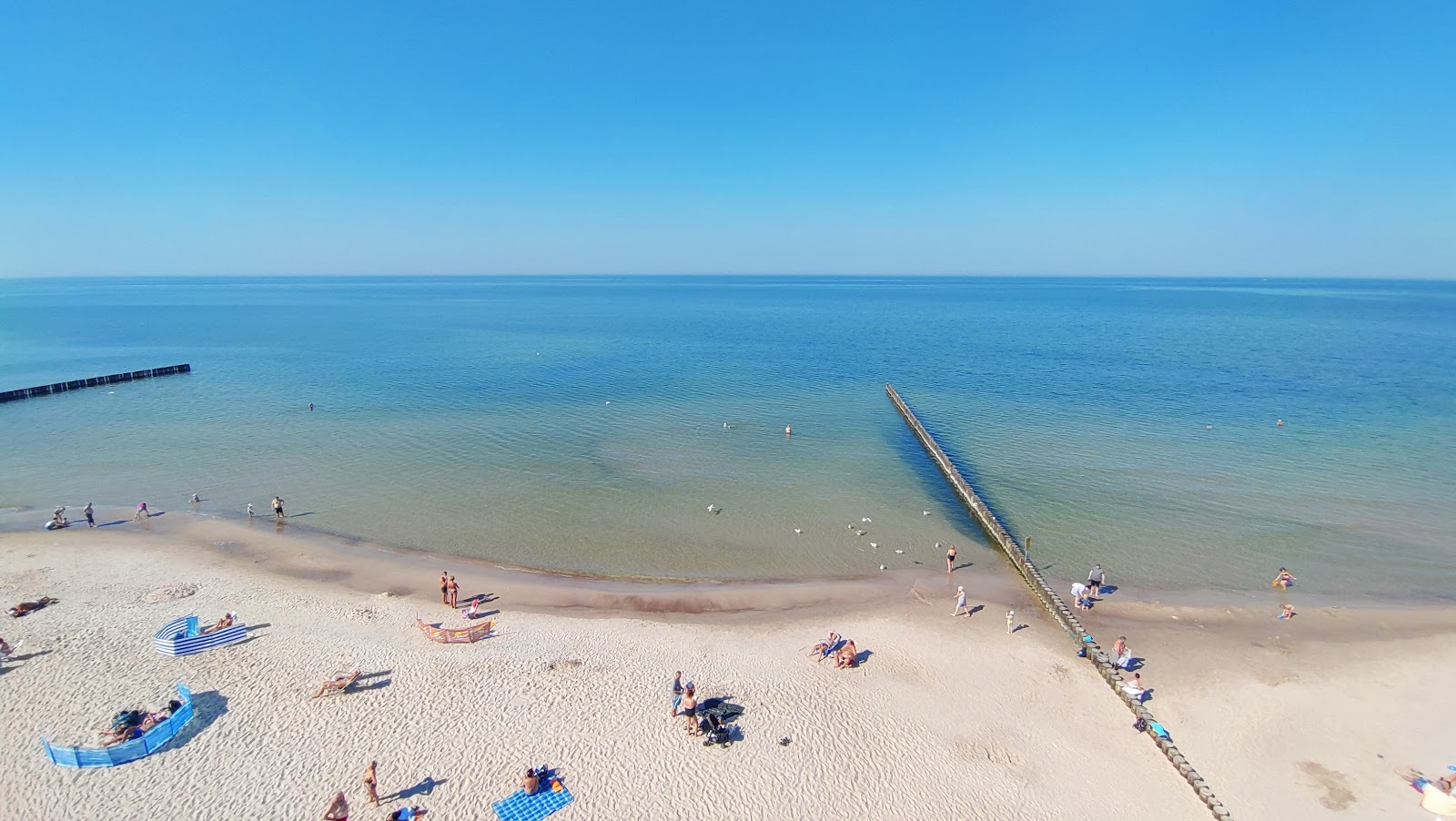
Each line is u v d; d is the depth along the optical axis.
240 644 27.66
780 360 104.69
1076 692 25.83
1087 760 22.22
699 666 26.97
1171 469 50.59
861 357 108.44
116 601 31.28
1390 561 36.44
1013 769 21.72
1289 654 28.31
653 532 40.41
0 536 38.88
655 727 23.16
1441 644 28.92
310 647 27.48
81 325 164.88
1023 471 50.28
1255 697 25.53
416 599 32.28
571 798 19.97
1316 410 68.38
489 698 24.47
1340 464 51.41
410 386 82.50
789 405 72.88
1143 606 32.03
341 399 75.19
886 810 19.95
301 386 82.62
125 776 20.25
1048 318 186.38
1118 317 187.75
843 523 41.91
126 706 23.50
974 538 40.09
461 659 26.94
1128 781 21.34
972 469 50.84
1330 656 28.14
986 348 119.06
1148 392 77.75
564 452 55.25
